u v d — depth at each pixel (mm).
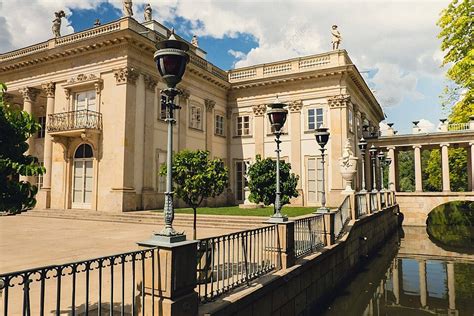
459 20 20656
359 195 14859
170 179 4180
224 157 27141
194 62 24156
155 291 3965
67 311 4707
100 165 18719
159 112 20703
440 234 24688
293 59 25109
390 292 11070
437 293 11000
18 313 4637
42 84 21359
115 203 17781
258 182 10086
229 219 14531
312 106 24078
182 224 14617
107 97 18922
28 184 4215
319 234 9844
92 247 9281
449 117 26344
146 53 19672
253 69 26781
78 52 19844
